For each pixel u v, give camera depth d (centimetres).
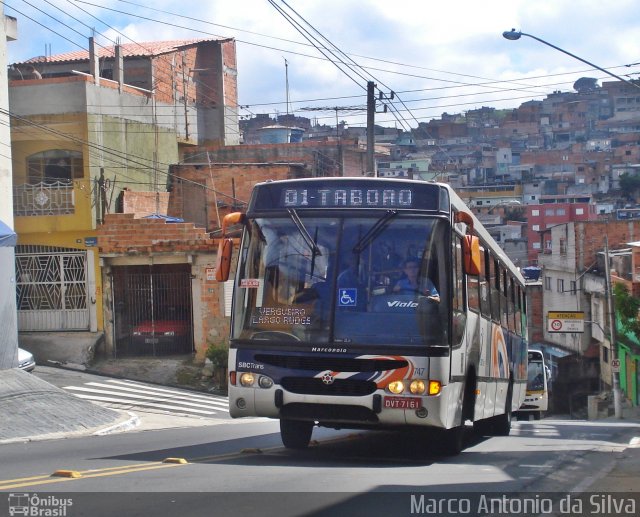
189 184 3966
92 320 3225
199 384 3017
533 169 12362
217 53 4678
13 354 2214
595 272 5303
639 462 1218
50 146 3400
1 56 2712
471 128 15250
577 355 5381
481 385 1434
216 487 873
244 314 1149
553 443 1638
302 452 1284
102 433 1831
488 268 1555
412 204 1154
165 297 3209
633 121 14488
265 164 3966
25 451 1348
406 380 1086
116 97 3575
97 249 3228
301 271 1142
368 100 2877
